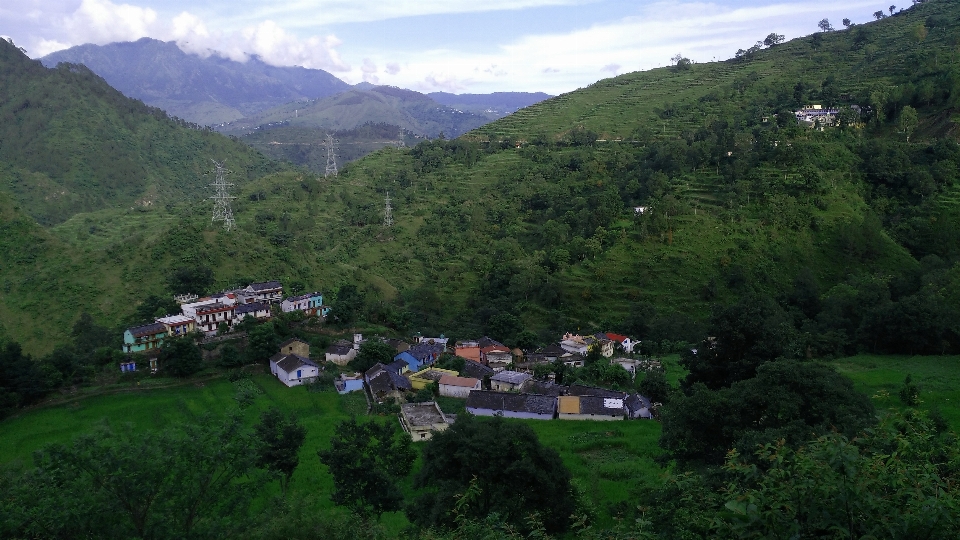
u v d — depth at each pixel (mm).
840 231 92938
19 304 84688
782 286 88125
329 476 43156
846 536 11766
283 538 21516
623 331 86812
